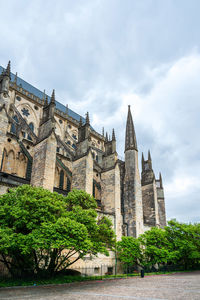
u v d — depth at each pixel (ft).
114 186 157.17
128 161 184.85
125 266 135.54
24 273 88.33
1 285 71.46
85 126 153.79
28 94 204.13
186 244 150.30
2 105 115.75
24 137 164.45
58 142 185.88
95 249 91.20
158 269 159.53
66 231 77.00
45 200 84.84
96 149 238.27
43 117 140.05
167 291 62.08
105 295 56.39
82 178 138.62
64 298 52.44
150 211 203.92
